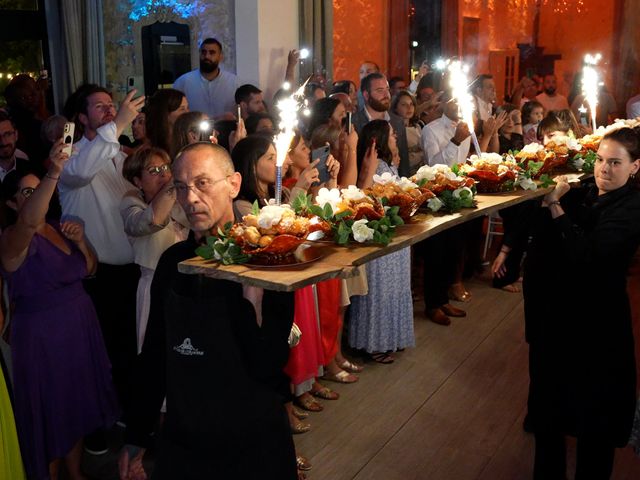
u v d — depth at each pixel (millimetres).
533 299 2836
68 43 7199
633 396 2701
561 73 11742
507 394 3891
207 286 1795
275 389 1821
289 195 3104
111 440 3432
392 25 9000
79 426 2891
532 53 11656
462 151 4863
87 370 2904
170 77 6906
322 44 6746
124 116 3314
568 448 3365
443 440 3412
